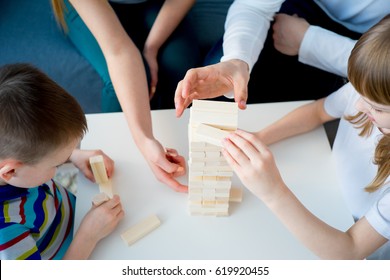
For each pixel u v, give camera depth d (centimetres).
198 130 77
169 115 112
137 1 149
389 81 79
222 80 100
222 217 95
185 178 102
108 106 147
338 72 136
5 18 170
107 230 91
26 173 84
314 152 107
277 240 92
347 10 135
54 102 81
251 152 75
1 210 87
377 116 87
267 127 107
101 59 145
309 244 86
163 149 101
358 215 105
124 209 96
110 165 101
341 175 103
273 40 142
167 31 144
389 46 78
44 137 79
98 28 117
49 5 172
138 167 103
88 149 106
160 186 100
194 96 99
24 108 78
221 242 92
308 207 97
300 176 102
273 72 150
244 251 90
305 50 134
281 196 80
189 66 148
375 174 100
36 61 161
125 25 149
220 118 79
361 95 86
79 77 161
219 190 89
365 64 81
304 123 109
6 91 79
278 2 125
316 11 142
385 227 85
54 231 102
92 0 117
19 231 86
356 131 105
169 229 93
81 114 87
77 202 98
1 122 78
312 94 157
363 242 87
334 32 140
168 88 151
